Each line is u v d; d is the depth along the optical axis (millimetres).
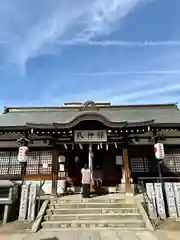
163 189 10547
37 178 15719
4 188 10117
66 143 13289
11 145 16141
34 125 12562
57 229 8125
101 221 8641
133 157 16125
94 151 16812
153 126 13336
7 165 16109
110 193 14000
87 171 12094
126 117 19812
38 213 9188
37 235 7383
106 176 16266
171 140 16172
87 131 13070
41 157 16328
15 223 9117
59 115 20891
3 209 10492
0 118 20422
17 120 19594
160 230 7867
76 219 8961
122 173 16062
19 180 15648
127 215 9023
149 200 9875
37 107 22766
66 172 16219
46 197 11570
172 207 9969
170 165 15797
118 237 7051
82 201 10508
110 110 22469
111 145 15758
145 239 6828
